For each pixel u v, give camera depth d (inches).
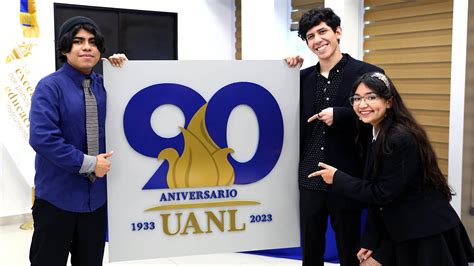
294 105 97.8
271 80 96.3
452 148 131.6
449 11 140.2
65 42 83.0
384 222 84.2
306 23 94.0
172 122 93.9
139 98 92.0
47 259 85.3
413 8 150.4
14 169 188.5
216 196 97.2
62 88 83.1
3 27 175.9
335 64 95.3
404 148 77.9
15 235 177.8
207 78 94.0
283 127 98.0
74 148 81.1
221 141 96.0
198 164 95.8
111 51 211.6
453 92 130.1
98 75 91.8
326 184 95.5
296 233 101.4
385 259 85.1
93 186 87.7
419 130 80.4
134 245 95.0
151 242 95.7
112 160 92.1
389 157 78.7
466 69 127.0
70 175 84.3
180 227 96.7
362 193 82.4
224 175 97.0
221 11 231.1
